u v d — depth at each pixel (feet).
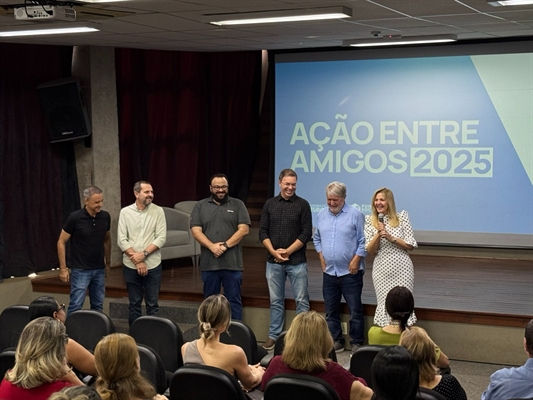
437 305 22.02
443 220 29.73
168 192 33.83
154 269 22.50
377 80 30.25
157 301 22.79
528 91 28.22
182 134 33.86
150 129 32.83
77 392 7.91
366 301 23.09
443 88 29.37
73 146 28.96
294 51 31.32
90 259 22.13
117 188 29.50
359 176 30.76
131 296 22.57
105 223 22.33
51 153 28.58
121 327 24.13
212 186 22.31
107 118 28.99
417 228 30.12
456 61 29.09
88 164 28.84
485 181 29.04
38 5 16.93
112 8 18.47
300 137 31.58
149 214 22.61
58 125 27.78
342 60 30.63
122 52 31.32
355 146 30.73
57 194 28.81
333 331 22.06
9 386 10.71
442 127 29.50
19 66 27.53
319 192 31.42
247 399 12.41
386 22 22.16
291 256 22.06
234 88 34.37
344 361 21.01
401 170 30.17
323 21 21.53
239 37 25.71
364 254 21.31
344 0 17.75
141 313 22.82
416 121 29.84
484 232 29.19
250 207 35.12
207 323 12.64
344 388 11.01
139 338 15.43
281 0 17.51
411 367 9.12
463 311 21.26
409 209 30.19
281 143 31.91
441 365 14.21
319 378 10.54
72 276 22.18
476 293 23.66
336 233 21.56
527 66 28.12
